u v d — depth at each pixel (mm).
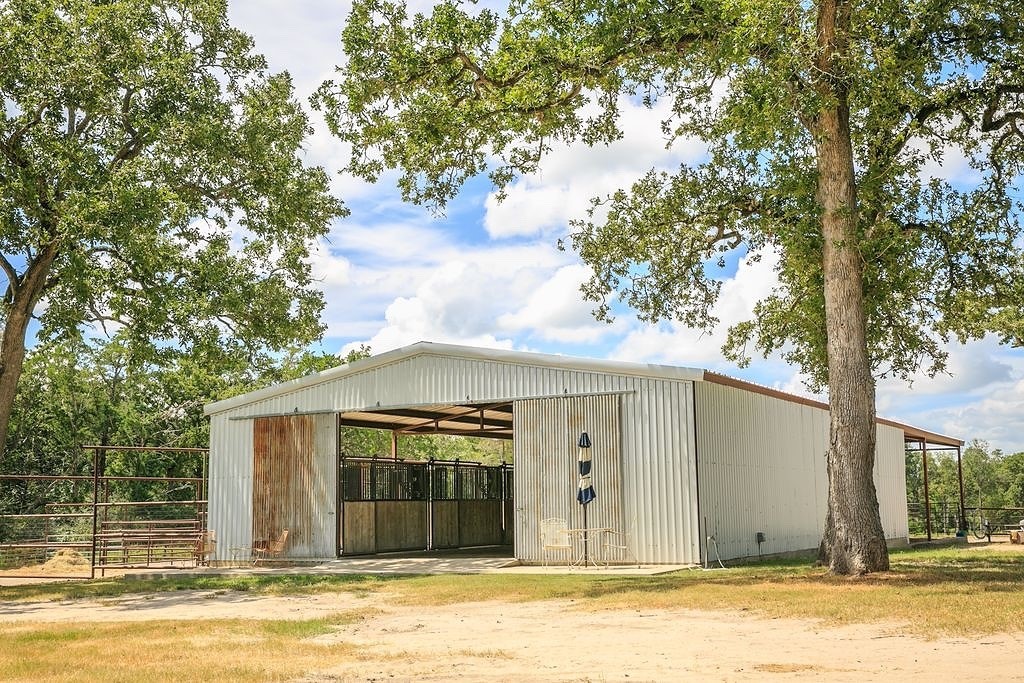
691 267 18578
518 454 18375
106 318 20062
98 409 37969
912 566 15062
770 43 12508
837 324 14039
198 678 7027
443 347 19359
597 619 10117
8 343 19047
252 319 22203
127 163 18625
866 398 13859
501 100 14531
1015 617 8727
